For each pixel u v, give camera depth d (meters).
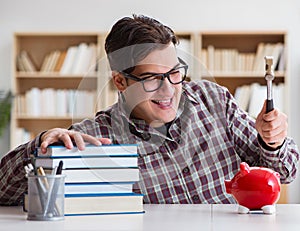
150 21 1.61
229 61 5.45
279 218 1.46
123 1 5.82
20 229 1.27
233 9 5.75
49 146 1.52
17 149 1.75
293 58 5.69
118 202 1.52
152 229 1.28
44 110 5.59
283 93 5.36
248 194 1.54
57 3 5.85
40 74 5.56
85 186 1.51
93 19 5.83
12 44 5.63
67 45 5.79
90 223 1.36
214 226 1.32
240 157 2.02
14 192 1.78
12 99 5.59
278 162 1.84
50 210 1.40
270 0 5.72
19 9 5.86
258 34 5.44
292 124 5.66
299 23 5.70
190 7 5.77
